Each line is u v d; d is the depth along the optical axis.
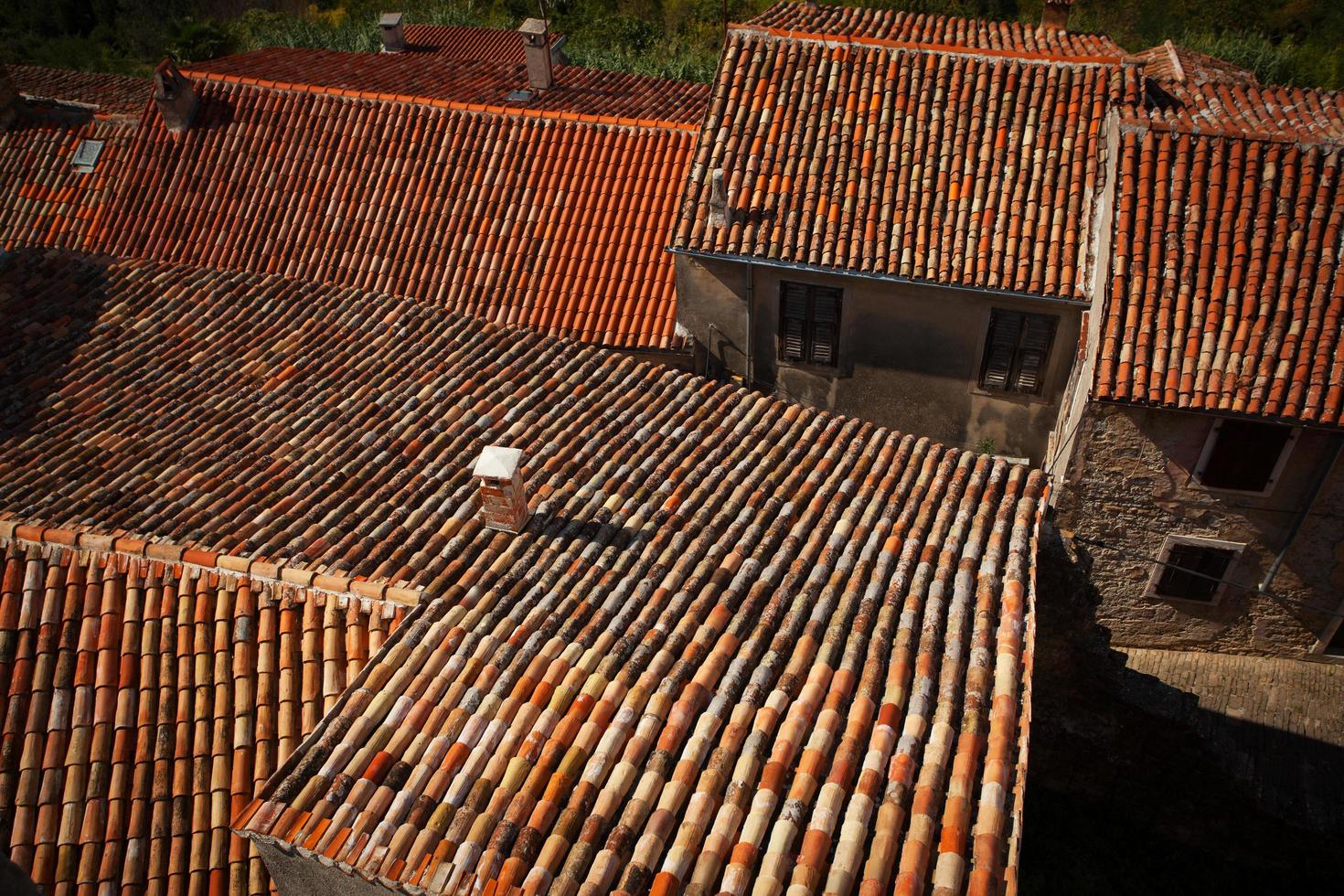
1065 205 14.88
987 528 10.33
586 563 9.51
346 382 12.46
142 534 9.90
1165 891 13.80
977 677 8.41
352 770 7.55
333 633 9.20
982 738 7.96
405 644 8.52
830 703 8.11
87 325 13.23
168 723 9.01
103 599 9.52
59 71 28.48
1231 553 15.38
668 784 7.47
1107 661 13.69
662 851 7.14
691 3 37.31
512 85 22.31
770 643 8.70
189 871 8.41
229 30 40.78
